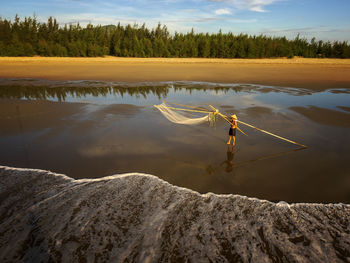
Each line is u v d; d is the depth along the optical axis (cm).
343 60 6188
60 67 3869
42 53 5725
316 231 455
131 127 1049
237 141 895
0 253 402
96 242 425
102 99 1666
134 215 494
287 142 884
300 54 7262
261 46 6625
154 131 1002
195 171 678
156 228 457
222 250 410
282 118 1185
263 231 454
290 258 395
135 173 658
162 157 762
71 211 505
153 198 549
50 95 1800
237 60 6050
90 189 584
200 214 498
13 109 1332
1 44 5203
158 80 2709
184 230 454
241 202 538
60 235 440
